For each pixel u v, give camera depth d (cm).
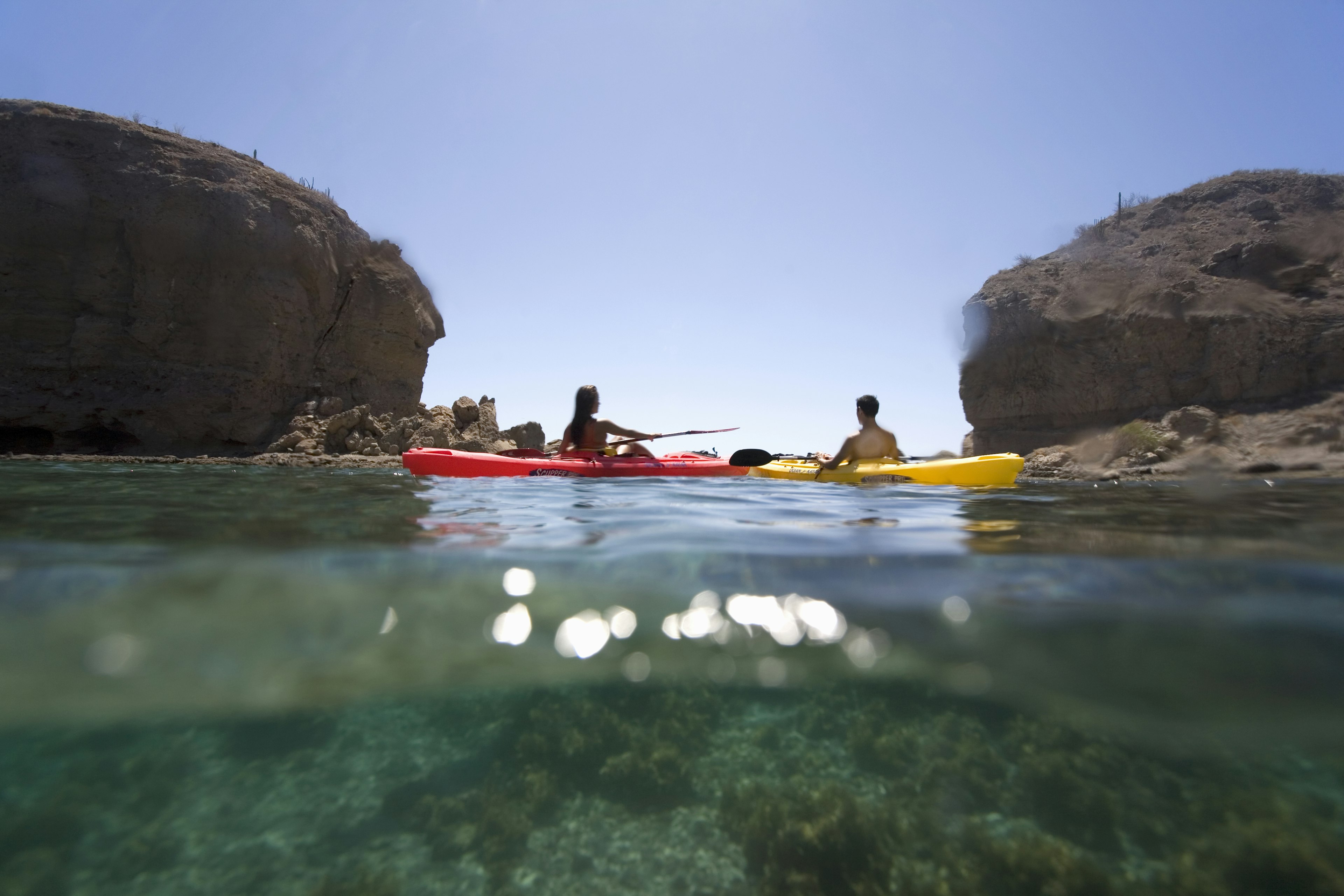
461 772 103
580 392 652
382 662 116
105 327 1756
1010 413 2033
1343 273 1689
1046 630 131
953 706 113
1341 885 83
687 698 117
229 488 420
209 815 93
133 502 308
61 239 1725
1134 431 1599
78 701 102
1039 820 94
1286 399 1588
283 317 1919
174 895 84
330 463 1658
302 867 89
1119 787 97
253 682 110
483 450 2272
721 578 163
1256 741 100
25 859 85
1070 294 1947
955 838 94
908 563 178
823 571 169
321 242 2028
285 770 99
